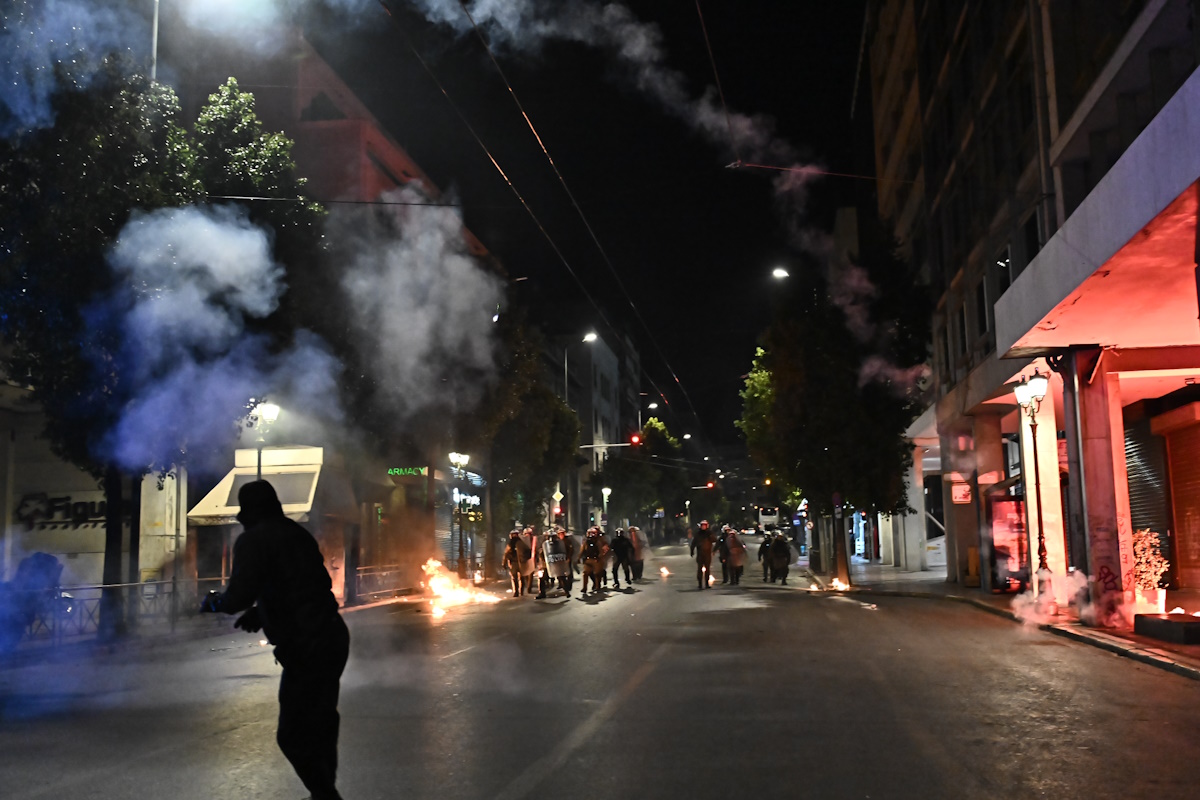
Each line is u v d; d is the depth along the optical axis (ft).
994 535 80.43
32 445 79.61
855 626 56.54
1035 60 69.67
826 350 98.84
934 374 111.34
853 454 97.30
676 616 64.18
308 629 17.78
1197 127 29.43
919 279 117.08
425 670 39.09
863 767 22.11
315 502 87.92
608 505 248.11
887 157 143.02
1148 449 83.87
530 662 41.06
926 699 31.12
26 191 45.75
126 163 49.32
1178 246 36.83
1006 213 80.38
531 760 23.12
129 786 21.29
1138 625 48.52
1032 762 22.49
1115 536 53.11
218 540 89.45
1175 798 19.44
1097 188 39.29
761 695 32.01
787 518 223.10
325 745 17.79
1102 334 51.52
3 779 22.07
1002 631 54.08
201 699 34.24
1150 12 50.26
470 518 130.62
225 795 20.47
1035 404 64.13
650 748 24.26
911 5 117.50
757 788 20.40
